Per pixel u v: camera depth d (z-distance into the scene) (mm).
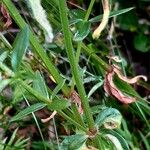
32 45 229
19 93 277
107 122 259
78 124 246
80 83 237
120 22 567
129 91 343
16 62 216
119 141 259
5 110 344
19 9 351
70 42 222
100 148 252
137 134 458
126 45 590
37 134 406
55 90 231
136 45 579
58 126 388
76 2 424
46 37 325
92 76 328
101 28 254
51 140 386
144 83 476
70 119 245
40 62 309
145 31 582
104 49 443
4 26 315
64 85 248
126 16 567
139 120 466
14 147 333
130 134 418
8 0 214
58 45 346
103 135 252
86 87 402
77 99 257
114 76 338
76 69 231
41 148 386
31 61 311
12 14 216
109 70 290
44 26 270
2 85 218
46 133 403
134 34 583
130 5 565
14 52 214
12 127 387
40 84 235
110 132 260
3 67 219
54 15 315
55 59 357
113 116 252
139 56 596
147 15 583
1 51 244
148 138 454
